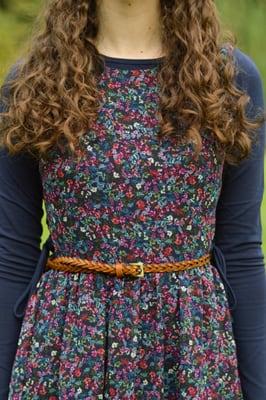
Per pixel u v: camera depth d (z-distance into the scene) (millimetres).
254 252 2451
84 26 2373
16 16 10484
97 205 2258
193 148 2266
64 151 2266
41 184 2379
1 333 2391
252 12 13078
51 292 2287
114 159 2250
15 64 2449
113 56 2348
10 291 2389
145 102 2293
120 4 2340
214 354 2281
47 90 2318
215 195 2336
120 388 2213
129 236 2260
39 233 2418
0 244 2393
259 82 2449
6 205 2379
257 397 2445
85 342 2225
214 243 2455
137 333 2227
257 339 2451
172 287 2264
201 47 2359
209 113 2293
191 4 2387
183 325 2238
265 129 2479
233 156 2373
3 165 2377
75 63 2320
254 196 2443
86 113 2264
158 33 2383
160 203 2260
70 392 2219
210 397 2270
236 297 2447
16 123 2316
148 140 2264
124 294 2244
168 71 2320
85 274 2270
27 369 2273
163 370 2242
